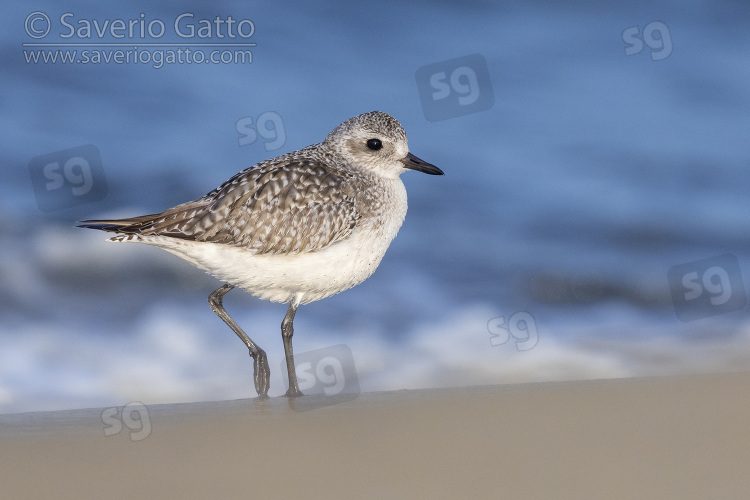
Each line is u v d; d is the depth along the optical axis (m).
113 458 7.62
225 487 6.86
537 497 6.50
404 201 11.88
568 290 15.55
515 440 7.92
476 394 9.81
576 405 9.12
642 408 8.95
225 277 10.88
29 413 9.62
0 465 7.44
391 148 11.66
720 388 9.86
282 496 6.66
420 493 6.64
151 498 6.65
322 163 11.35
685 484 6.72
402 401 9.58
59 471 7.28
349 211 11.05
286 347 11.09
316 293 11.24
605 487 6.68
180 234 10.45
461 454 7.54
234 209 10.55
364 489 6.76
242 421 8.91
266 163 11.18
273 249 10.67
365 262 11.33
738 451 7.53
